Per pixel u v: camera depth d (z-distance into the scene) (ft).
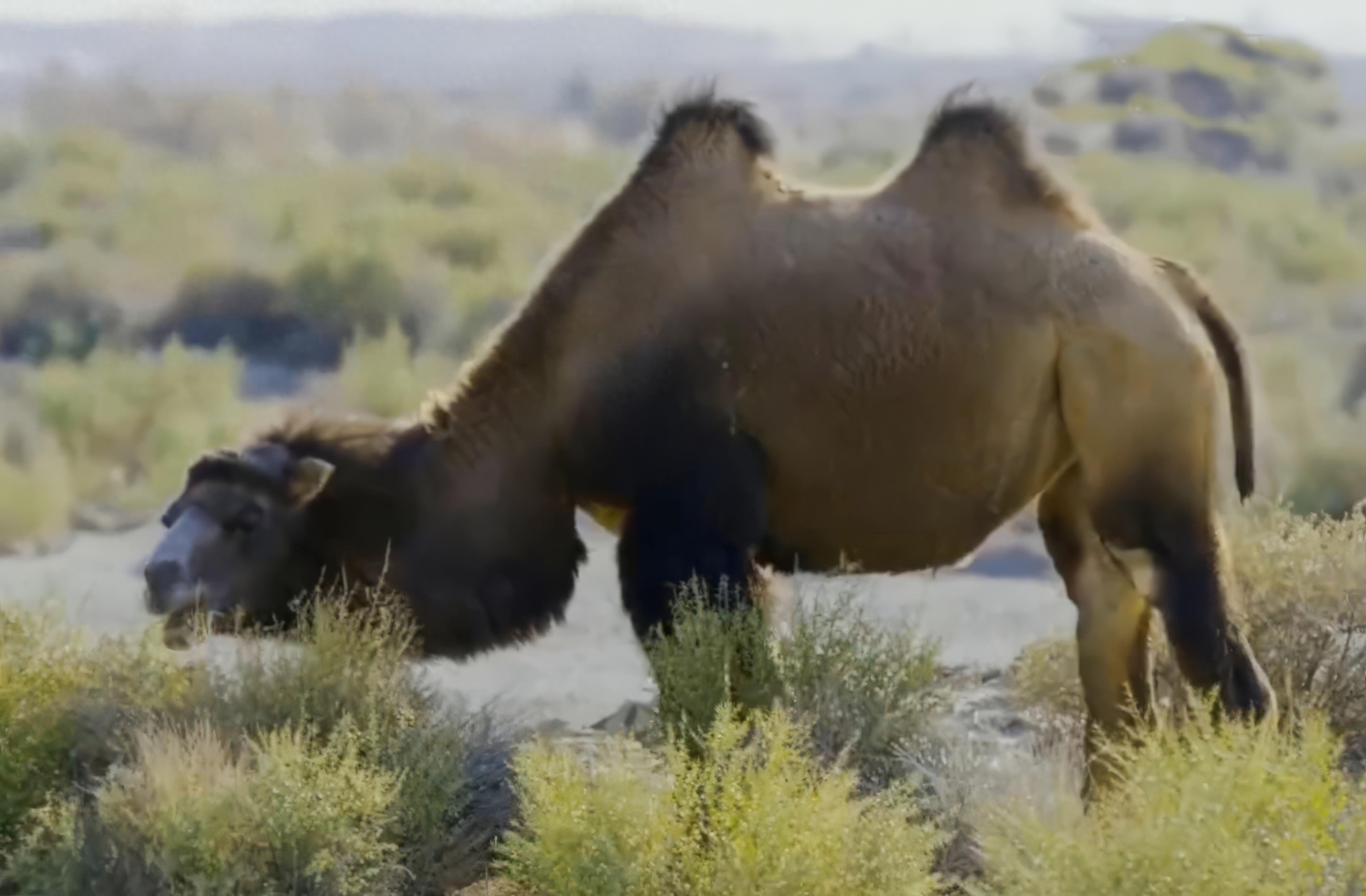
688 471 69.05
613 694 93.71
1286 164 428.15
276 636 72.49
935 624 108.88
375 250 253.24
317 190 308.81
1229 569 69.21
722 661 66.54
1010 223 69.56
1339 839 53.93
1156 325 68.03
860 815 59.26
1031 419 69.05
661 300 69.87
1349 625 80.33
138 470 169.78
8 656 69.62
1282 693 75.51
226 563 70.59
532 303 72.95
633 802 57.57
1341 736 67.41
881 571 71.82
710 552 68.80
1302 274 300.61
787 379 68.64
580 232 73.15
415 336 240.73
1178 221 316.81
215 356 205.46
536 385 72.18
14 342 240.94
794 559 71.51
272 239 286.25
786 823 55.21
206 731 64.49
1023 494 70.33
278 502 70.95
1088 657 70.54
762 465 69.46
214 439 165.17
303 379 222.48
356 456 72.49
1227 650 67.05
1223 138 427.74
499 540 72.59
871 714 68.64
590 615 115.34
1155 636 77.51
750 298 68.95
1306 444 153.48
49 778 65.77
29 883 58.85
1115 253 69.51
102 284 252.42
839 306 68.44
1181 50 464.24
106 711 67.87
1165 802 54.70
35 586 119.34
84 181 326.44
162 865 58.13
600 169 289.94
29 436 172.96
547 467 72.43
